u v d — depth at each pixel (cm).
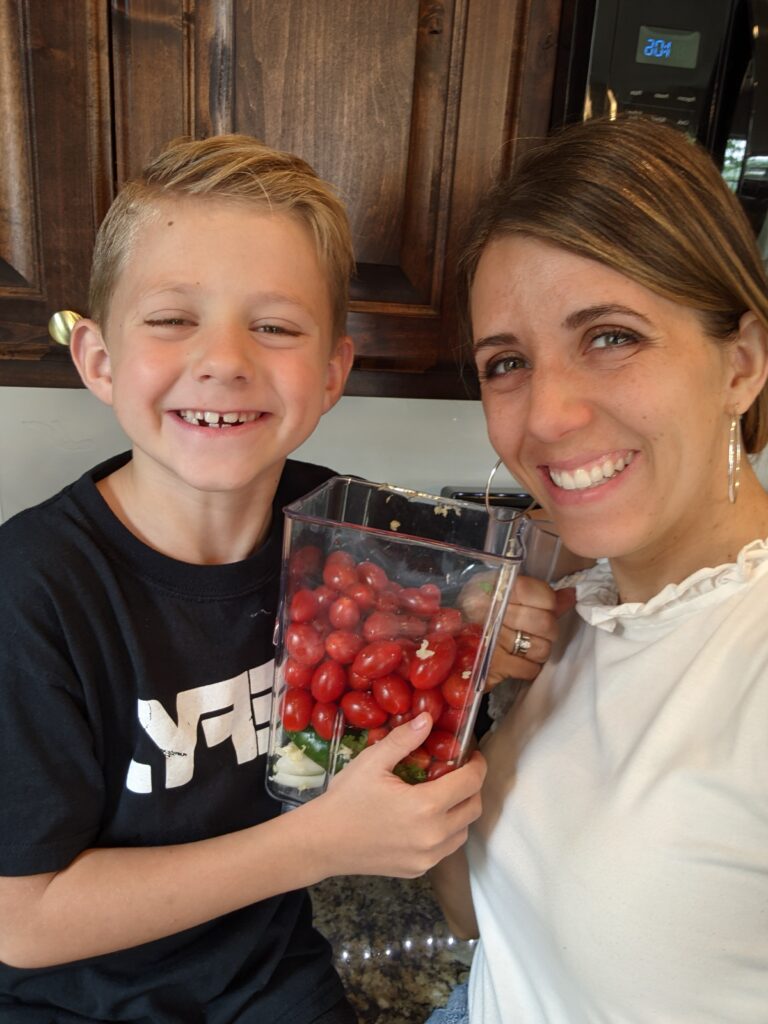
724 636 60
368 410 122
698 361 58
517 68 85
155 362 65
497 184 76
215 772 74
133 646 69
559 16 85
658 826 58
